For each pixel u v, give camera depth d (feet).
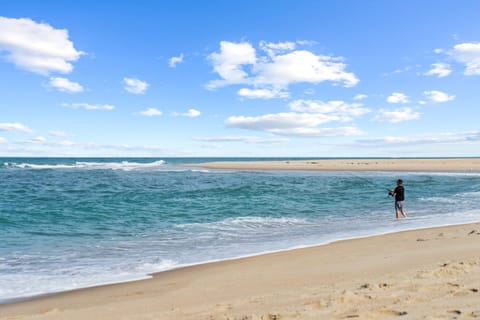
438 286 18.79
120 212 64.13
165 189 105.81
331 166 254.06
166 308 18.98
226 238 42.83
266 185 119.24
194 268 29.37
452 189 106.63
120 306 19.83
